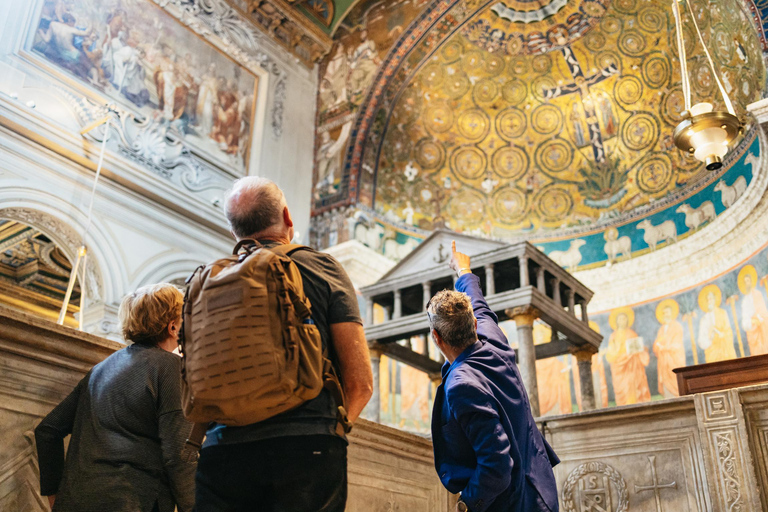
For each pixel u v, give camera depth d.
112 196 9.17
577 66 12.20
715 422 3.94
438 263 7.62
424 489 4.13
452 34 12.17
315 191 12.44
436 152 13.02
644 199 11.70
